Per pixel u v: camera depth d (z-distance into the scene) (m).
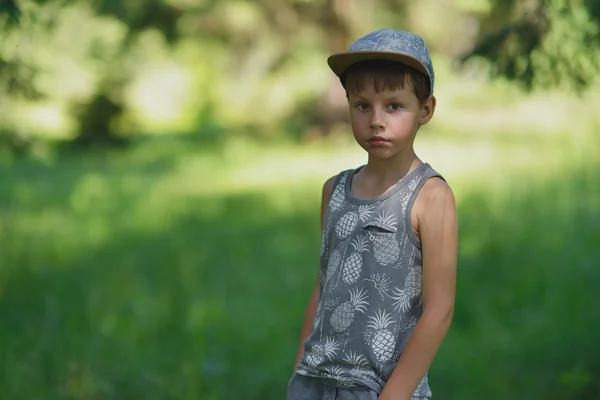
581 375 5.25
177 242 10.71
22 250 9.75
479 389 5.44
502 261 8.11
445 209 2.68
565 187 11.39
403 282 2.69
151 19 20.92
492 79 5.39
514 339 6.21
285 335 6.73
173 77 31.84
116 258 9.69
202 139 25.75
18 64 6.44
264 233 11.48
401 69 2.63
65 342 6.33
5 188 16.34
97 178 17.84
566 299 6.82
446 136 22.69
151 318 7.12
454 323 6.83
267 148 23.89
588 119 13.76
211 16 24.59
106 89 23.53
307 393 2.82
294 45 25.02
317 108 25.42
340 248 2.76
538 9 5.11
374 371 2.69
